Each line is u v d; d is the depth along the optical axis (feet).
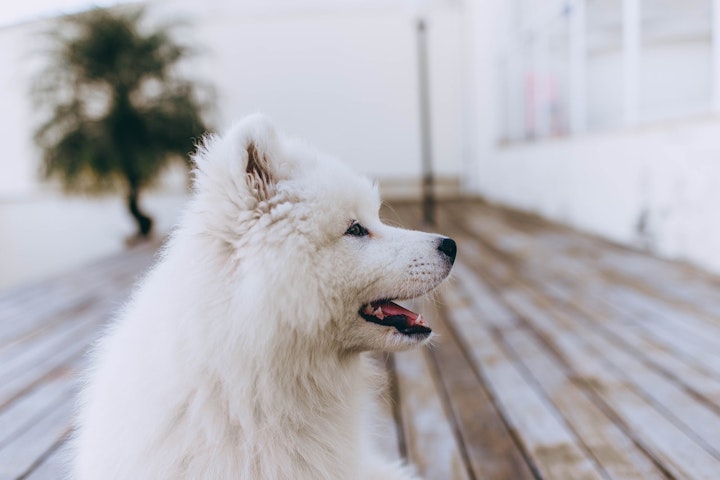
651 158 18.83
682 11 16.84
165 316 4.86
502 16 35.83
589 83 23.71
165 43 31.35
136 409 4.79
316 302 5.11
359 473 5.66
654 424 7.98
